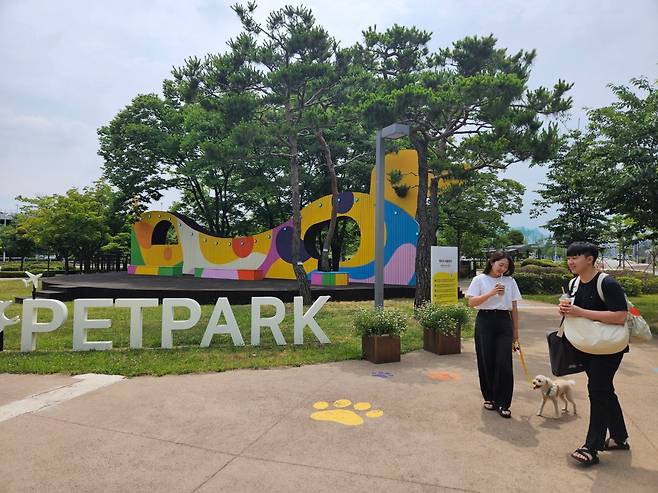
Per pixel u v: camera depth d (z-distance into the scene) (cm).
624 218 1412
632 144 1065
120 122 2773
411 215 1761
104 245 3375
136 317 770
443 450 386
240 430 428
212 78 1395
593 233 1734
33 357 707
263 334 905
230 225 3241
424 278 1205
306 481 333
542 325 1092
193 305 784
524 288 2022
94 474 344
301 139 2386
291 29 1466
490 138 1080
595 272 375
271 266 2247
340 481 334
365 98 1305
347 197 1970
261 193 2517
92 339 853
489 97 1069
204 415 466
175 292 1458
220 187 2902
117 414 470
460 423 446
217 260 2459
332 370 647
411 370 650
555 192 1762
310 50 1441
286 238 2208
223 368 644
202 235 2544
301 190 2716
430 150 1644
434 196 1387
